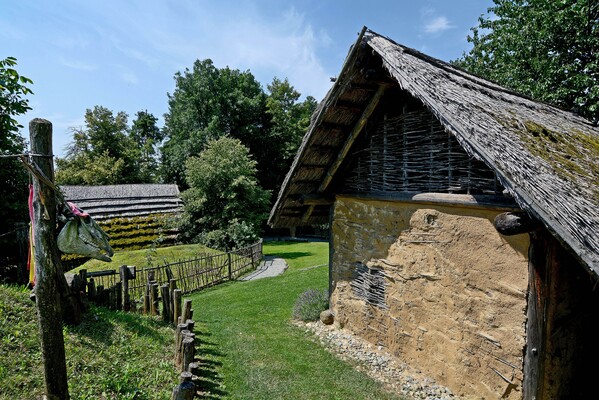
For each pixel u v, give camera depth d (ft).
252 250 58.85
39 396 11.55
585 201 10.61
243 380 17.29
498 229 12.87
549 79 38.27
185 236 74.74
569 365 14.33
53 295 9.96
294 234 115.55
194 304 34.68
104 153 118.42
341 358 20.29
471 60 58.49
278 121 129.08
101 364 14.48
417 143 18.35
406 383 17.47
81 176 109.40
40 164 9.60
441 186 17.02
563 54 38.09
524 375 13.53
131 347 16.85
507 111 15.75
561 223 9.70
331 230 25.13
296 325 25.86
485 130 12.57
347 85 18.06
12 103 23.68
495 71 48.93
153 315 24.64
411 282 18.90
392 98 19.65
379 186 20.83
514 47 43.60
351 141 21.30
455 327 16.44
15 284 20.97
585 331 15.06
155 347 17.92
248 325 25.96
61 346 10.14
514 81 43.98
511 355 14.03
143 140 172.24
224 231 73.20
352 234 23.22
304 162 22.43
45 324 9.86
